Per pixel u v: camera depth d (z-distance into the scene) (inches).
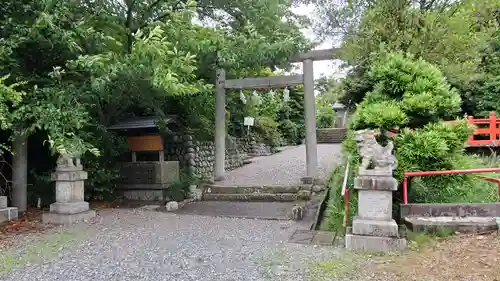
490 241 152.8
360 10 283.6
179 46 247.0
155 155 362.0
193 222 228.2
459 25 236.1
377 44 245.9
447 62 244.7
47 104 223.8
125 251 168.9
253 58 279.7
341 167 299.1
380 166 163.8
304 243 176.6
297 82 323.9
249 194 300.2
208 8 313.4
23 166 267.6
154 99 304.3
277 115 717.3
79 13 251.1
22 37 221.3
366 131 170.2
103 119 308.3
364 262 144.3
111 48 249.1
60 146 209.6
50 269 146.6
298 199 286.2
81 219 235.6
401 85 189.0
